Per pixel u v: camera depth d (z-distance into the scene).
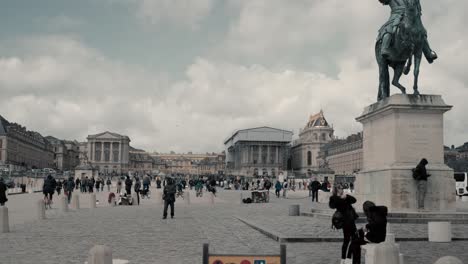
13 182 101.81
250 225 24.34
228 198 64.62
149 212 36.34
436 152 21.95
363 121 25.03
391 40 22.91
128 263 14.13
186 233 21.77
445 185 21.56
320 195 54.22
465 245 16.86
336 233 19.44
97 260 9.30
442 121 22.09
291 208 29.78
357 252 12.20
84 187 75.94
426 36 23.11
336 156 199.25
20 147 197.88
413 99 21.95
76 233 21.75
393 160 21.94
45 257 15.12
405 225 20.48
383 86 23.66
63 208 36.81
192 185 115.81
